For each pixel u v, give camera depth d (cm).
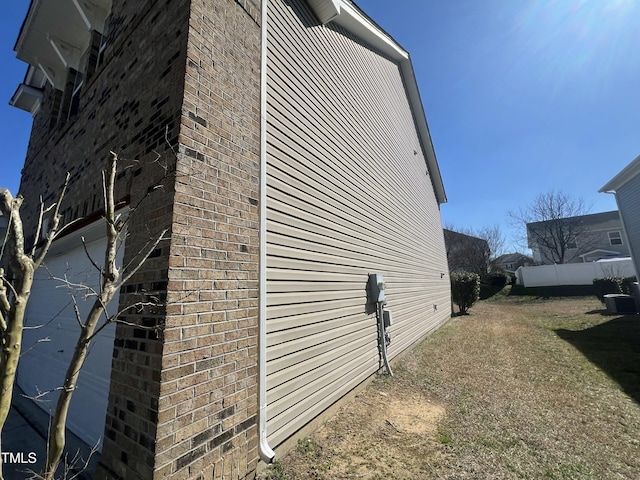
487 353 670
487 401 411
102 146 330
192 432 189
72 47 546
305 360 335
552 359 604
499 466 266
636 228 1098
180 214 202
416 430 333
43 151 544
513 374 521
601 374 505
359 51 631
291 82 367
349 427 342
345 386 413
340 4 509
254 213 266
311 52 431
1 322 114
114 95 329
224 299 225
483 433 324
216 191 231
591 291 2012
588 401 403
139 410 186
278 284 302
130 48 315
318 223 392
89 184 342
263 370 254
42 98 625
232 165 250
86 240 365
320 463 270
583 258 2905
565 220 2944
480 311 1572
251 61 290
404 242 775
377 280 527
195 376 196
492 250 3606
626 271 2030
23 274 115
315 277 372
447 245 3123
